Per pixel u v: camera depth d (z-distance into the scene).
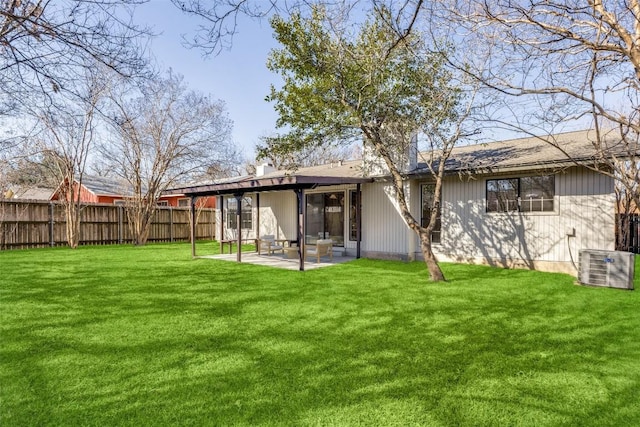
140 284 7.13
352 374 3.21
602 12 3.33
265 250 13.27
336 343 3.95
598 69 4.22
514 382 3.06
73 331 4.32
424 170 9.54
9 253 12.38
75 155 14.59
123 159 16.77
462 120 7.15
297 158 19.78
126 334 4.23
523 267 8.70
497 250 9.09
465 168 8.63
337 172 12.52
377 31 6.42
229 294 6.29
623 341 4.00
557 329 4.41
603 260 6.74
